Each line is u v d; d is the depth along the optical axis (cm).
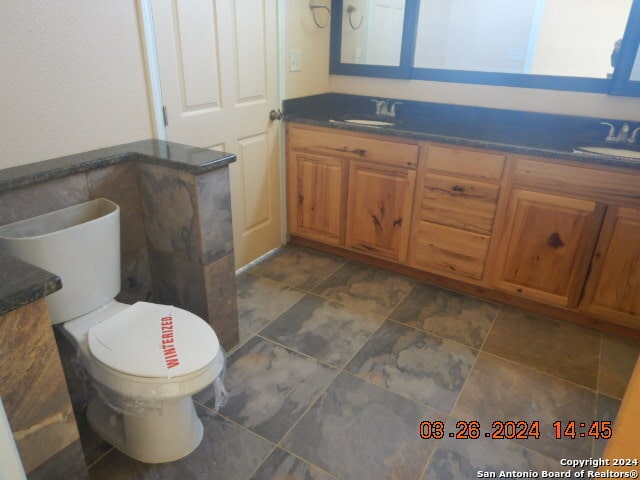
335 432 157
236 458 146
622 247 194
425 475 143
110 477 139
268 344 201
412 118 270
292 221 289
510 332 214
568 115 231
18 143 147
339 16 276
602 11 211
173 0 184
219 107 220
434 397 173
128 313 147
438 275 252
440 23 251
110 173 165
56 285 95
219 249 175
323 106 296
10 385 96
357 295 242
